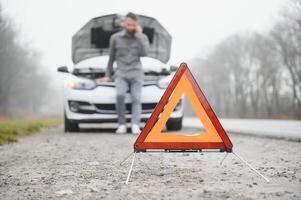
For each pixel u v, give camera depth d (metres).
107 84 10.26
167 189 3.51
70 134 10.30
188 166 4.80
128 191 3.46
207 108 4.26
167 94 4.27
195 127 12.92
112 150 6.57
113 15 10.85
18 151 6.74
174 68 10.88
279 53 45.41
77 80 10.35
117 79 9.99
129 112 10.55
